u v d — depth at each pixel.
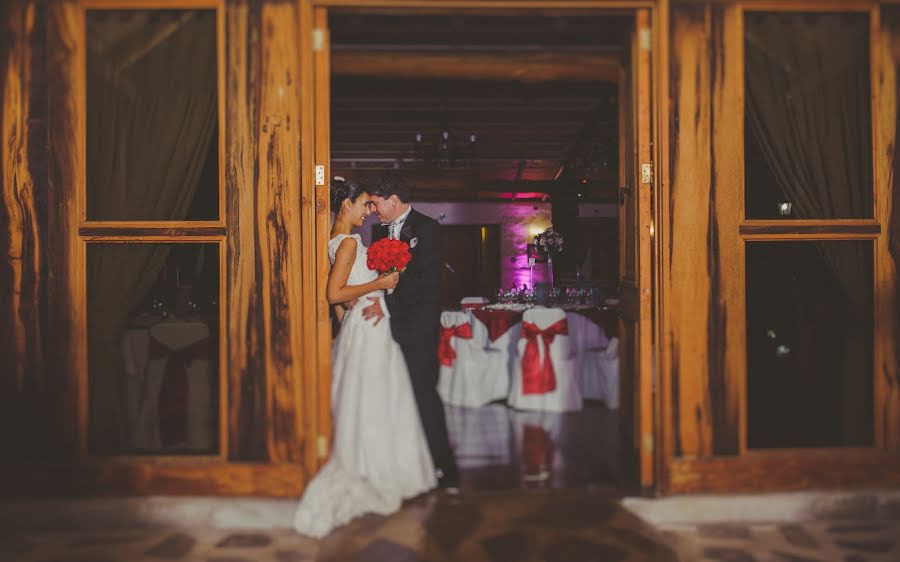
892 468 3.37
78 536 3.09
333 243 3.45
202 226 3.26
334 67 4.12
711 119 3.31
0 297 3.24
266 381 3.26
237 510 3.19
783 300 3.56
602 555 2.83
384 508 3.21
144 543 3.00
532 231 14.11
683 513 3.25
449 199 14.05
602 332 6.02
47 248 3.25
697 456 3.32
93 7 3.26
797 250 3.56
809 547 2.94
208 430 3.42
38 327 3.25
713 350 3.31
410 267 3.62
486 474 3.66
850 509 3.28
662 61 3.29
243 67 3.25
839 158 3.44
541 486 3.45
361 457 3.28
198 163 3.34
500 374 5.95
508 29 3.86
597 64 4.25
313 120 3.29
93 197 3.32
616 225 14.12
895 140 3.38
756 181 3.69
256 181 3.25
